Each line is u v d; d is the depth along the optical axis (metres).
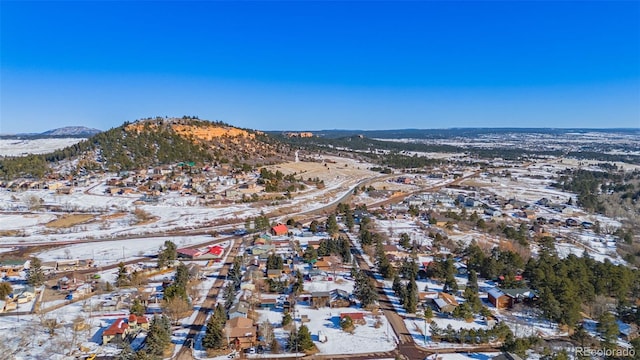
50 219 144.12
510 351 64.12
